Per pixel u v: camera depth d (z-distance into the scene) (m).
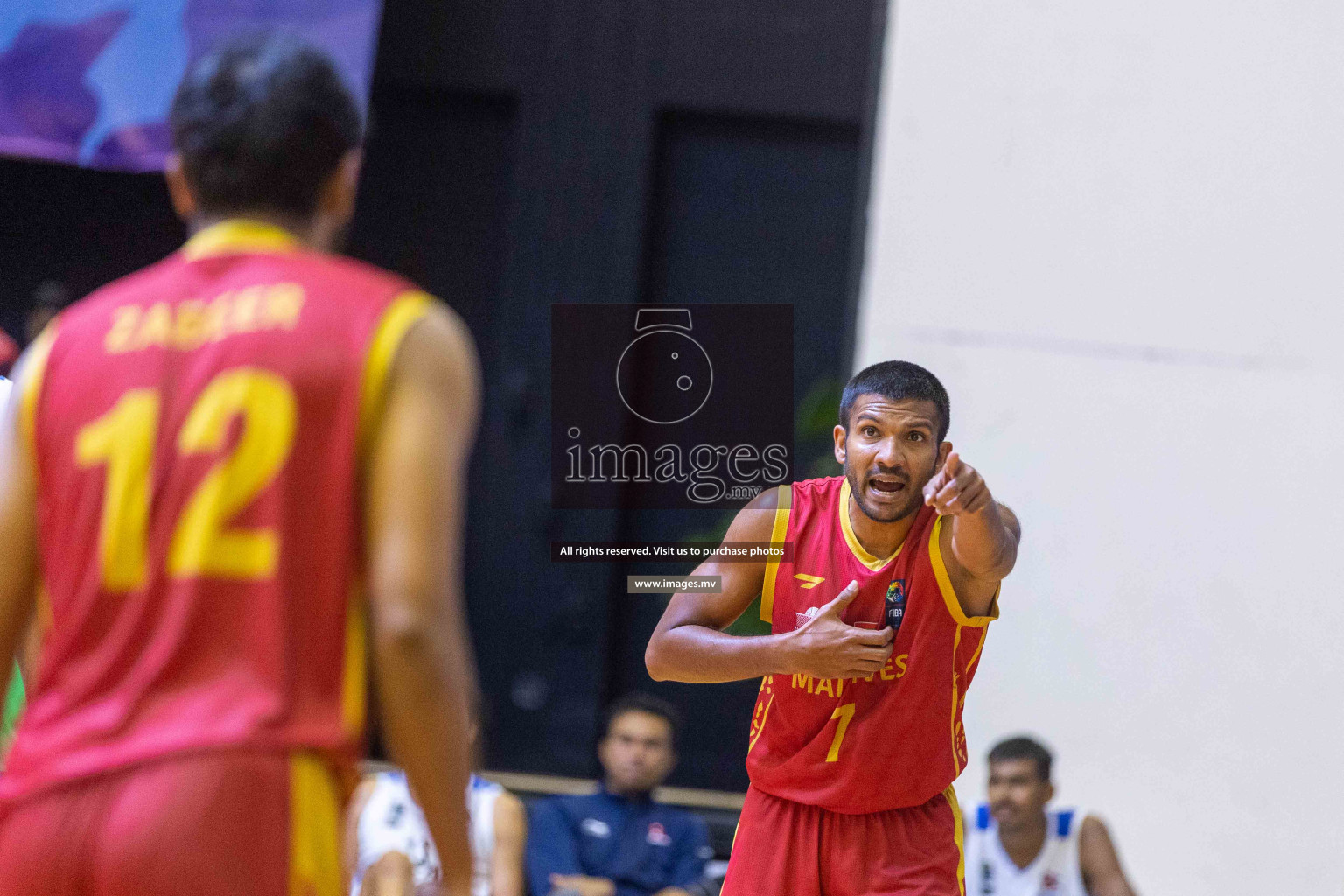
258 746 5.46
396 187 20.19
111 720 5.53
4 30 18.02
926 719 9.45
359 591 5.80
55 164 20.27
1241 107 18.28
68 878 5.40
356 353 5.81
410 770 5.68
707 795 19.30
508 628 19.64
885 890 9.52
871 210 18.66
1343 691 17.75
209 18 17.92
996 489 18.31
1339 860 17.62
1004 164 18.50
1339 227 18.09
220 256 6.08
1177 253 18.28
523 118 19.78
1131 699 18.02
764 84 19.70
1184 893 17.80
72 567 5.80
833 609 9.04
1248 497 18.06
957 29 18.61
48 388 6.06
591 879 15.52
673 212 20.00
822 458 19.42
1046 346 18.38
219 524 5.66
